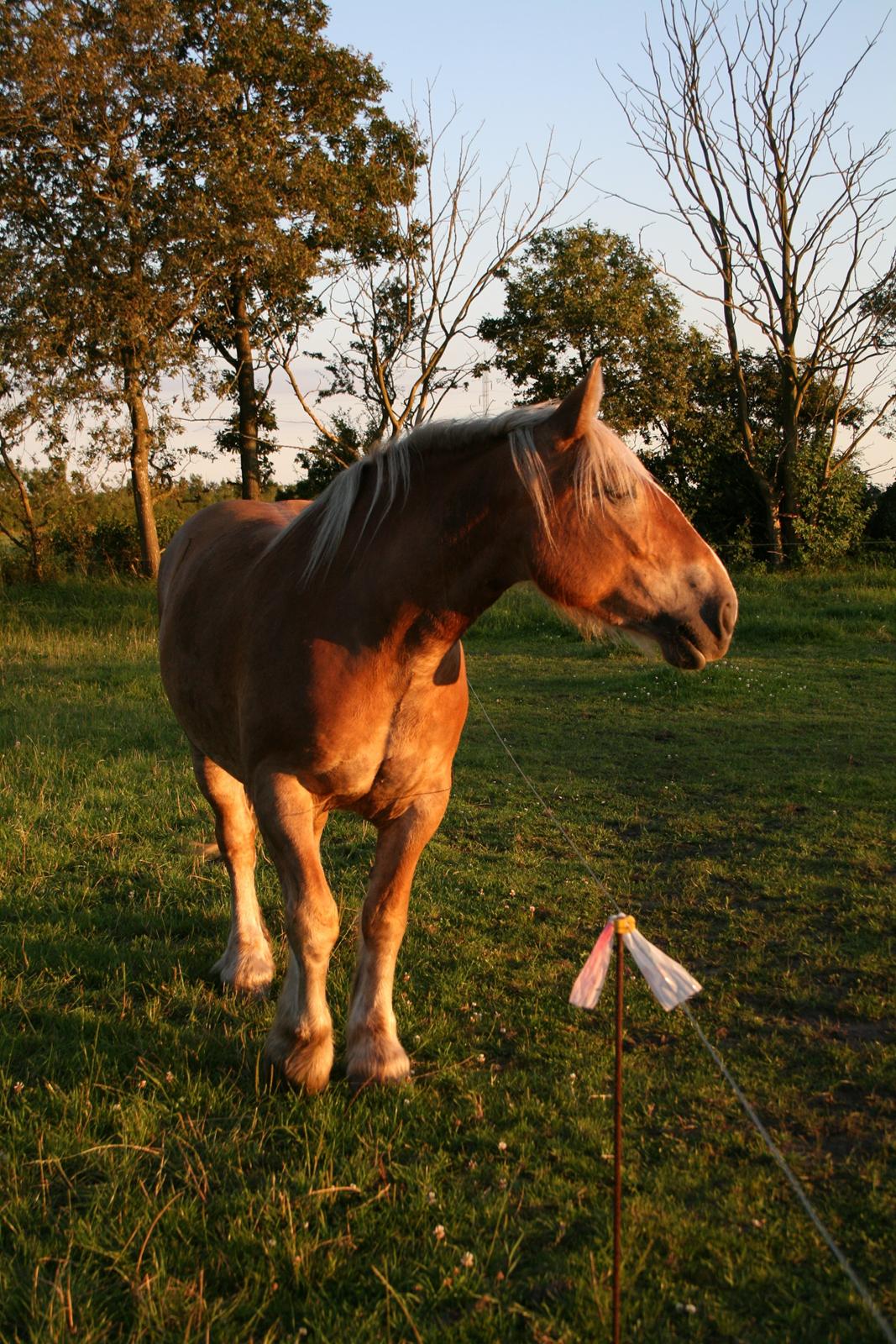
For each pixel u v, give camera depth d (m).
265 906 4.76
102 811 6.08
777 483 23.92
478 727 8.74
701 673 10.52
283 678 2.91
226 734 3.49
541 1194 2.63
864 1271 2.34
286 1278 2.32
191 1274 2.34
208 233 20.64
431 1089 3.13
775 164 22.05
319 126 24.42
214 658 3.38
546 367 30.56
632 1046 3.43
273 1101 3.05
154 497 26.52
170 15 20.48
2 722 8.41
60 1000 3.76
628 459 2.71
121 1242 2.43
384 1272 2.32
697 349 29.73
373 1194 2.63
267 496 31.83
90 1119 2.95
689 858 5.44
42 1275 2.33
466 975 3.96
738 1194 2.61
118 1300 2.28
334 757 2.89
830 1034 3.50
